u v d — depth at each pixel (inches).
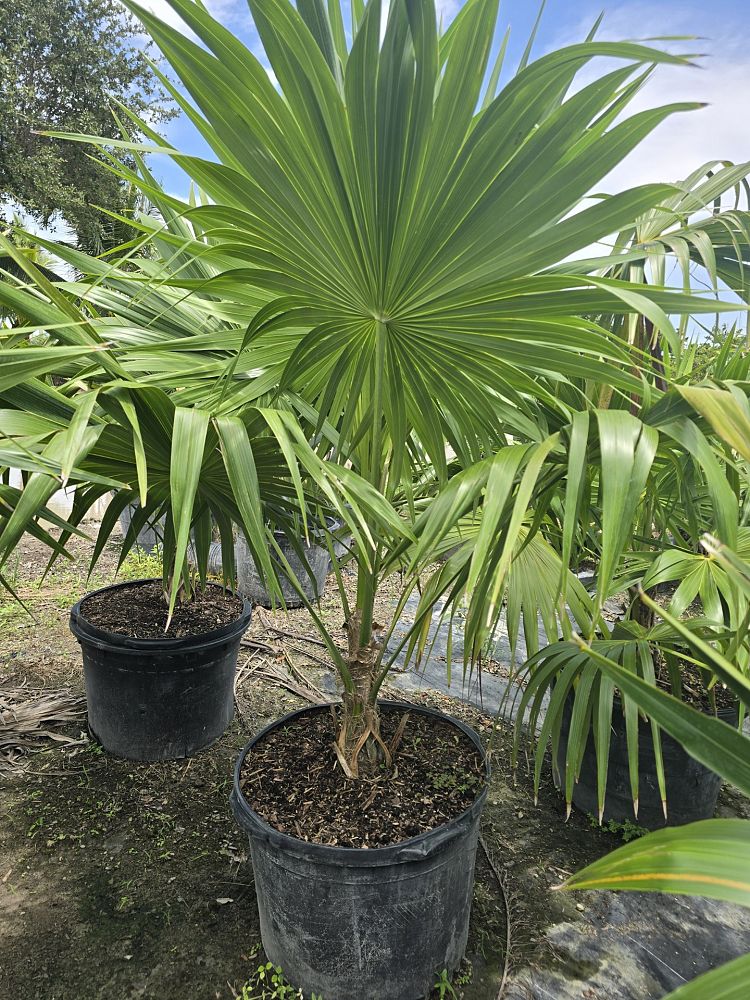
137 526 65.9
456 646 132.4
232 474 36.5
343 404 55.5
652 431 32.2
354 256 38.6
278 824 52.8
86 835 75.9
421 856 49.2
